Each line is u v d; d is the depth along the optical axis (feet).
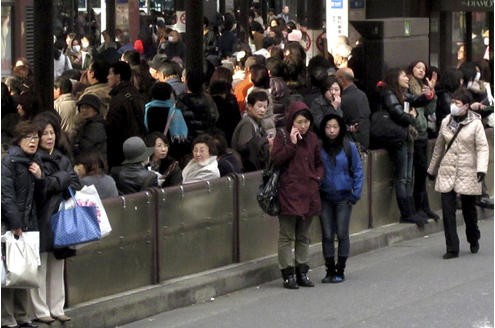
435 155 73.67
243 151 72.38
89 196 53.78
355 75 90.27
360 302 62.13
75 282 57.11
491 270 70.03
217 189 65.67
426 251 76.89
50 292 54.49
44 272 53.67
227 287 64.75
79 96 82.12
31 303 53.78
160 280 62.34
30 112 65.41
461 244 79.15
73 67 133.59
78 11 195.21
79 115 71.00
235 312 60.54
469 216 75.05
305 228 65.67
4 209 50.62
